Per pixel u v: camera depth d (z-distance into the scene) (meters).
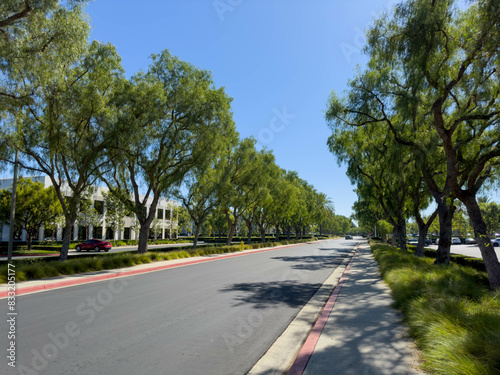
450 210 15.50
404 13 10.94
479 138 13.14
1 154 14.66
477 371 3.35
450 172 11.38
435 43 10.79
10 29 11.17
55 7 11.27
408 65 11.65
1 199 30.64
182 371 4.17
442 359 3.86
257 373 4.21
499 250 35.06
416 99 12.29
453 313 5.40
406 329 5.55
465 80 11.40
